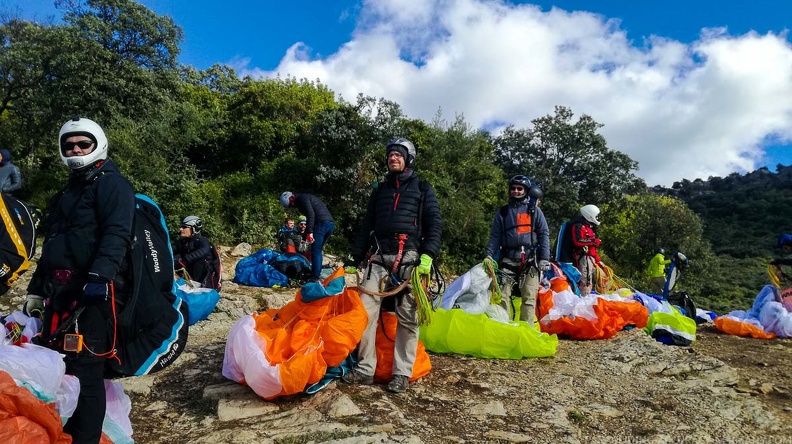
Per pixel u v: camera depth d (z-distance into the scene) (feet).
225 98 71.31
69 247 8.23
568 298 20.89
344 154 56.03
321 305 12.82
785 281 24.43
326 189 56.80
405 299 13.28
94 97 55.11
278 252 34.65
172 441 10.18
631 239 82.64
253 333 12.30
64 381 7.92
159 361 8.97
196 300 21.29
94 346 8.16
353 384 13.32
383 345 14.02
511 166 89.61
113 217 8.16
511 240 19.17
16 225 12.78
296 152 62.95
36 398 7.34
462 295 19.04
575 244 24.09
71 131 8.47
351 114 55.83
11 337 8.73
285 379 11.46
